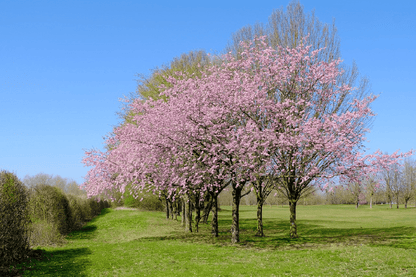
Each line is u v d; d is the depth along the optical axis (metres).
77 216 30.84
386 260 12.55
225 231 27.58
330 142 16.36
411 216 47.38
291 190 21.39
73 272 11.33
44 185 23.52
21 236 12.30
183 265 12.89
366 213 57.81
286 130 17.12
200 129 17.45
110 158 20.38
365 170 16.42
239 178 17.28
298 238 21.08
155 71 29.98
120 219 37.62
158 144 18.05
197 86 20.02
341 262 12.62
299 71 19.44
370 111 16.05
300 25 23.86
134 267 12.56
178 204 43.31
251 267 12.21
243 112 18.02
